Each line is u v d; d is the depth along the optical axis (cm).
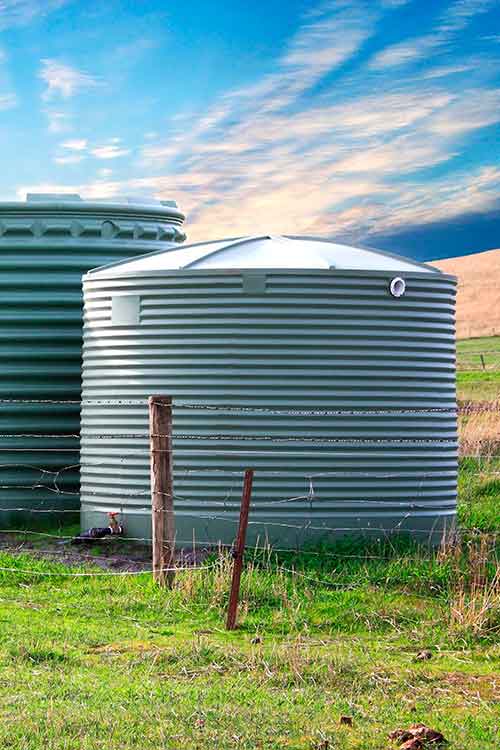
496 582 1177
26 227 1712
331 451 1402
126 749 756
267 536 1393
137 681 920
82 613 1148
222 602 1162
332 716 846
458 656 1034
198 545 1401
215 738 784
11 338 1700
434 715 860
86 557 1407
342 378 1406
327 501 1401
